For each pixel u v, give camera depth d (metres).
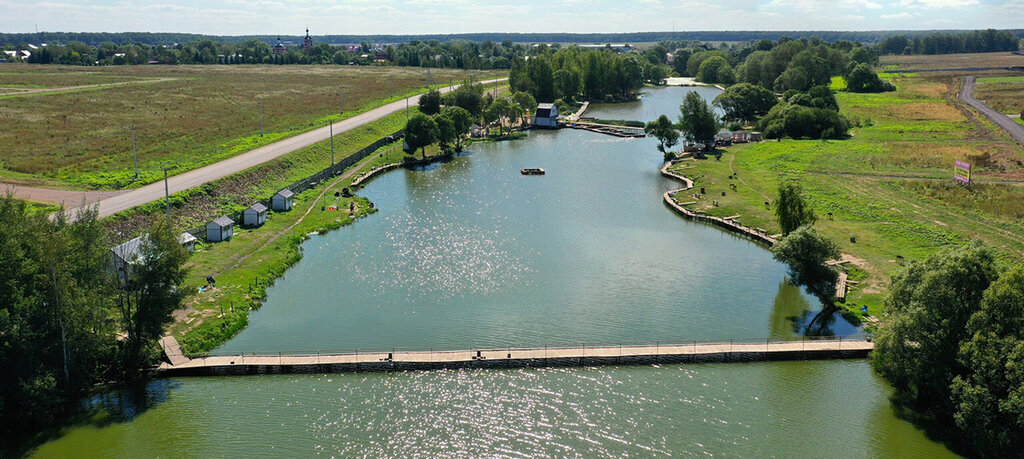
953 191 135.62
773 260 106.06
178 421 64.88
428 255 107.75
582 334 82.12
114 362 71.94
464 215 129.00
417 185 152.62
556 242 113.88
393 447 61.03
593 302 91.00
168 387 70.88
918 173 153.00
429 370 74.50
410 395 69.56
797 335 81.75
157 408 67.00
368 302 90.75
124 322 72.81
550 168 170.50
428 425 64.38
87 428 63.78
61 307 64.75
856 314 85.25
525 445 61.47
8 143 169.00
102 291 70.19
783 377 73.31
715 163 167.25
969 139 193.88
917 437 62.53
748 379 72.94
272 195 127.81
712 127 182.75
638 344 79.44
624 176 161.25
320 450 60.50
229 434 62.84
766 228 118.00
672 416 66.06
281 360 74.19
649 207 134.75
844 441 62.16
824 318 86.19
